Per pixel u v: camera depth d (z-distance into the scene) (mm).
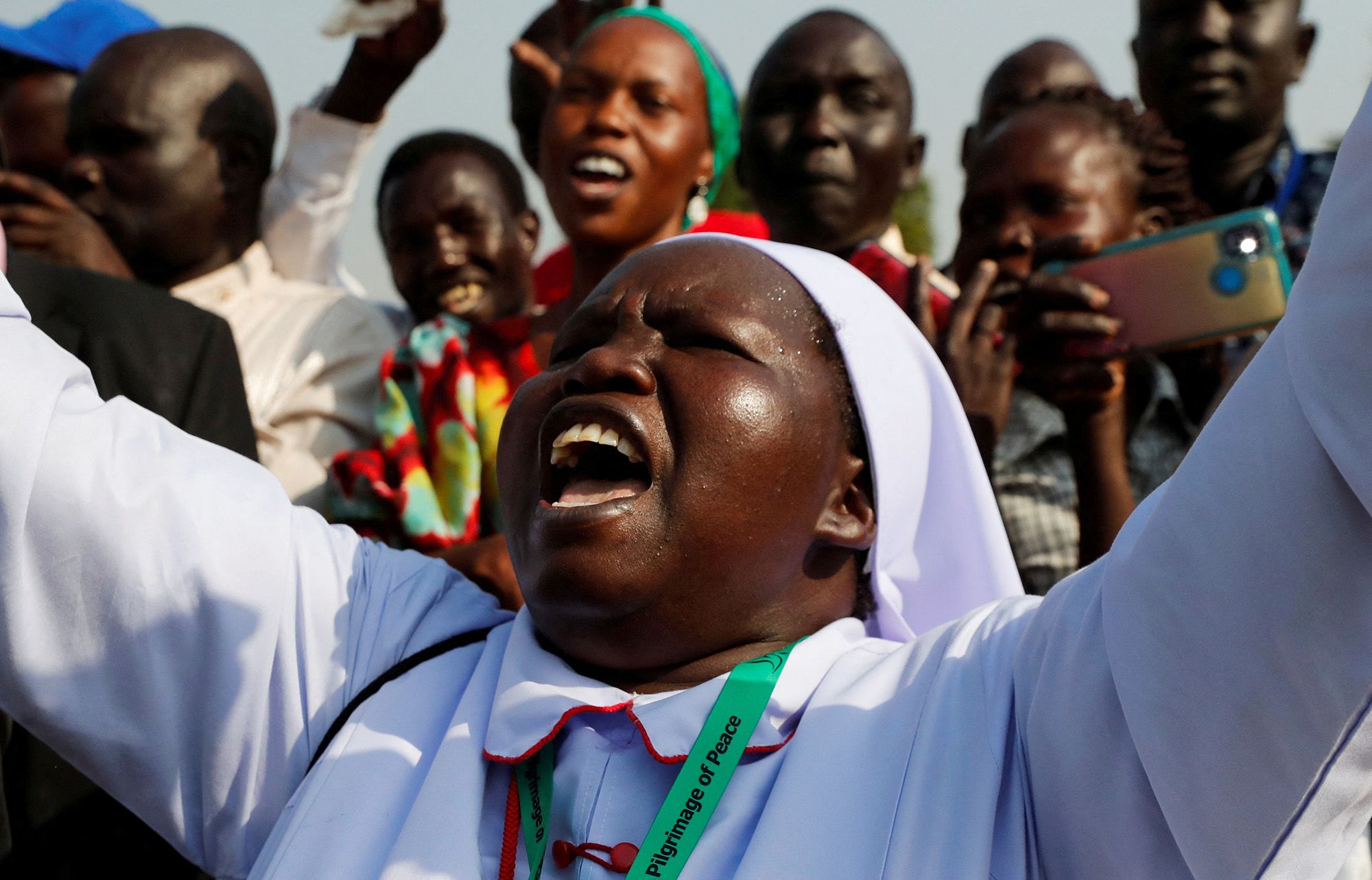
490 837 1987
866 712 1972
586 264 3500
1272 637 1511
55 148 4453
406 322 4125
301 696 2211
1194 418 3531
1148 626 1617
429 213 4105
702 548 2062
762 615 2146
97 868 2615
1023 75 4824
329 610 2248
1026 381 3143
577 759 2014
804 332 2227
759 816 1893
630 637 2084
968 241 3521
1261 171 4164
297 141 4215
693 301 2184
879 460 2236
